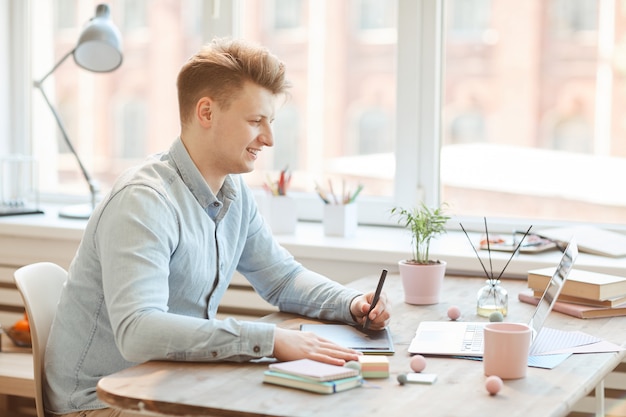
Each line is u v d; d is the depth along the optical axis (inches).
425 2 108.5
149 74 127.3
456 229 110.0
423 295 76.3
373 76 114.3
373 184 115.1
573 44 109.4
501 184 110.0
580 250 94.4
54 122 131.3
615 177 106.1
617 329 68.4
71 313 65.7
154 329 56.4
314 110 118.3
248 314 107.0
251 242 75.2
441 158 111.7
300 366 53.6
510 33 111.3
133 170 65.4
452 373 56.2
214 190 67.6
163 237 61.1
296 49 118.6
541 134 109.6
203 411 48.9
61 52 130.3
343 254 97.7
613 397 92.5
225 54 64.4
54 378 66.0
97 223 63.4
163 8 125.2
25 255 112.3
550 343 63.6
